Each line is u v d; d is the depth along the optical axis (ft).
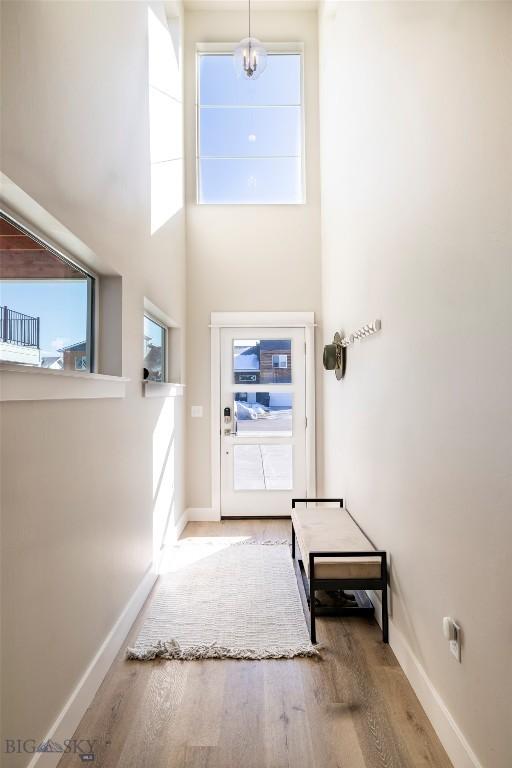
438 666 5.72
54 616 5.25
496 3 4.23
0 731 4.11
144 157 9.95
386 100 7.77
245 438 15.69
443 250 5.48
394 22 7.26
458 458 5.10
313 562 7.82
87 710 6.11
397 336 7.30
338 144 12.34
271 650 7.54
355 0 10.04
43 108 5.13
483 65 4.48
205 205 15.76
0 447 4.18
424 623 6.20
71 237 6.01
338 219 12.44
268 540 13.24
